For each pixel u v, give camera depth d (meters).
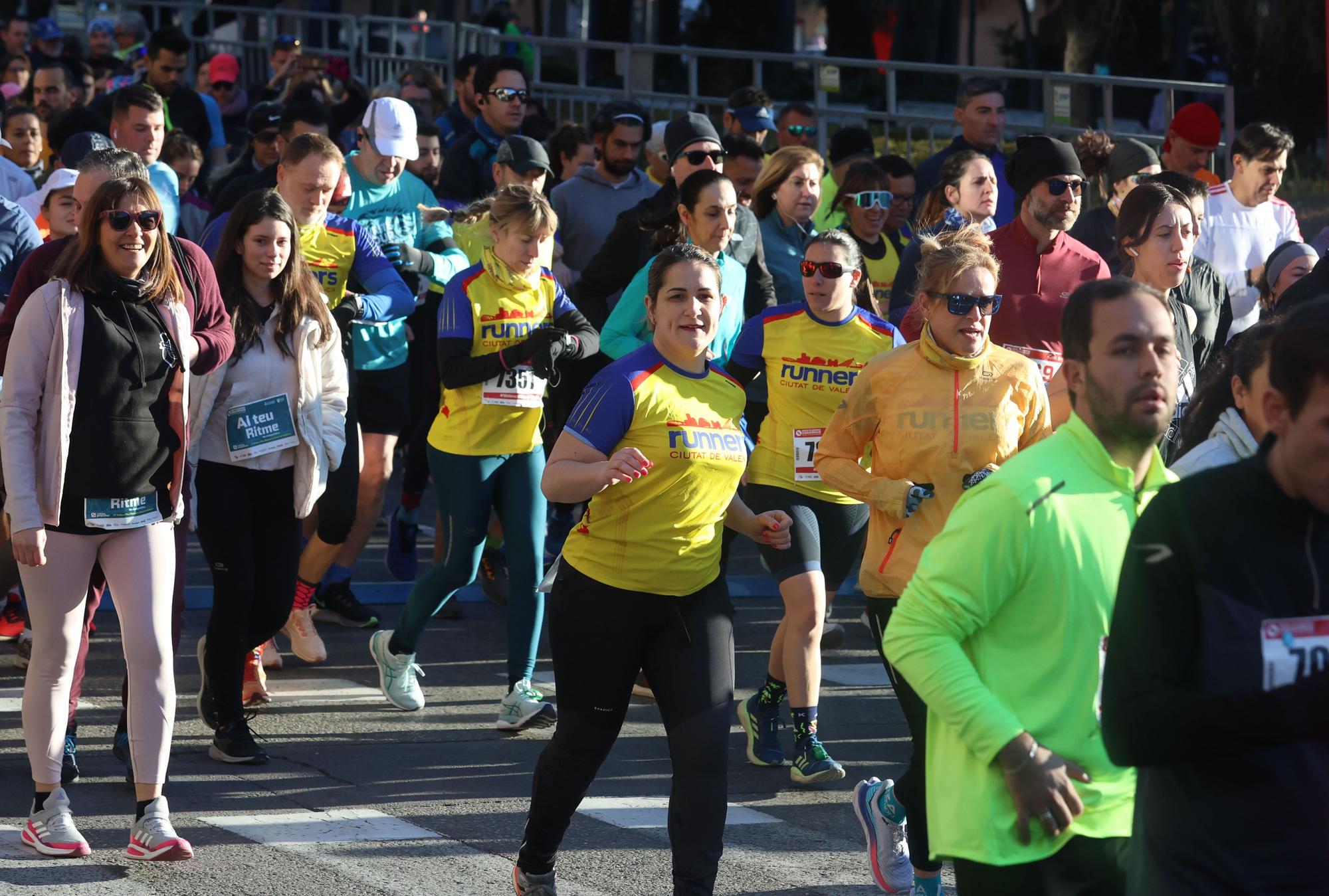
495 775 11.76
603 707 8.67
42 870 9.37
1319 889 5.05
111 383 9.45
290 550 11.94
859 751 12.72
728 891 9.41
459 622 16.83
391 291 13.90
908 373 9.68
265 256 11.50
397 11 45.22
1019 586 5.98
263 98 28.33
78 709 13.09
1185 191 14.46
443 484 13.02
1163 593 5.14
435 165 20.86
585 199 18.39
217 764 11.80
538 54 31.48
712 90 33.34
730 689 8.66
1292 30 36.88
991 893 5.99
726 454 8.73
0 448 9.41
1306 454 4.94
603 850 10.10
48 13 39.19
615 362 8.91
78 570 9.59
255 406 11.52
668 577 8.57
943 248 9.69
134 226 9.42
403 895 9.12
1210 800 5.15
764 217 16.42
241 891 9.11
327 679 14.42
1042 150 12.16
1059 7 42.81
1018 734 5.78
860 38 45.38
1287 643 5.06
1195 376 12.73
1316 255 16.06
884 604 9.68
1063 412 11.43
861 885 9.56
